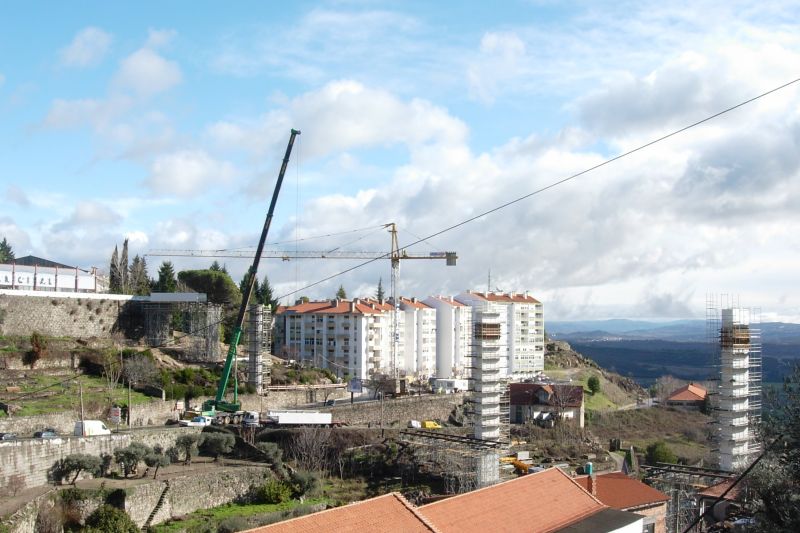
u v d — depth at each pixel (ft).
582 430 485.97
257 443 338.75
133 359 387.14
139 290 588.09
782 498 124.57
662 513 239.71
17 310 388.57
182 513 273.75
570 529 164.96
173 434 323.57
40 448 257.14
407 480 338.13
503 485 176.76
